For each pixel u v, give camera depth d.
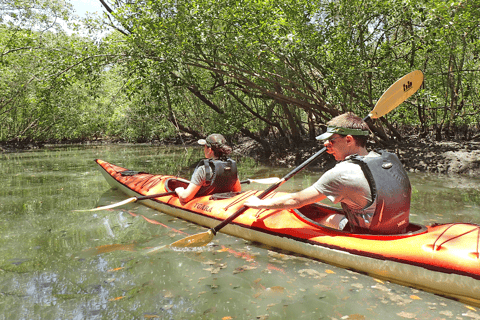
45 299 2.04
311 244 2.59
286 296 2.04
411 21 8.22
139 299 2.02
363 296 2.03
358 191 2.21
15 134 19.55
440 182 6.24
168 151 15.87
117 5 8.17
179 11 7.59
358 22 7.79
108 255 2.77
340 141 2.36
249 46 7.48
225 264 2.54
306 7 8.22
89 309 1.91
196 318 1.81
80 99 16.77
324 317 1.80
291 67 8.38
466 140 9.62
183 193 3.68
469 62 9.27
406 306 1.91
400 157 8.50
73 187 6.09
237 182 3.86
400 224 2.31
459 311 1.85
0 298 2.06
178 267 2.50
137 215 4.02
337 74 7.71
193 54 8.97
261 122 12.98
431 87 9.53
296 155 9.82
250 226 3.04
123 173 5.56
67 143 28.08
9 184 6.56
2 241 3.16
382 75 8.02
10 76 12.99
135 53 7.57
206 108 13.95
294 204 2.43
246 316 1.82
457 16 6.69
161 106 8.30
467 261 1.93
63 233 3.40
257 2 7.68
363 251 2.31
